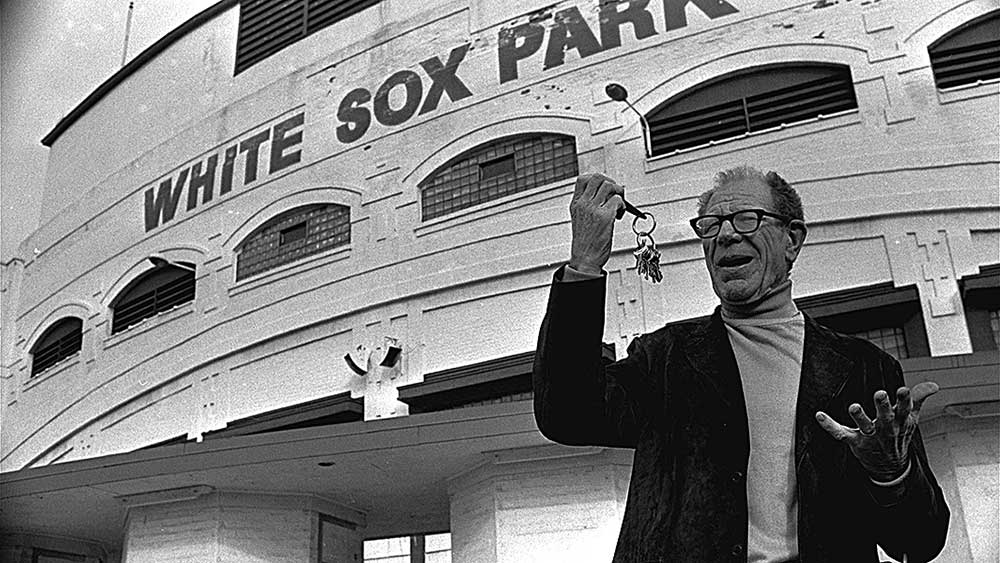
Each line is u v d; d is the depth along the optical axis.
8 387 17.09
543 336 1.72
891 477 1.52
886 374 1.79
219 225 14.27
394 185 12.80
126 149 16.58
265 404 12.66
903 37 10.87
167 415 13.71
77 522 11.12
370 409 11.77
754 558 1.59
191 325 13.91
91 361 15.34
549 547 8.53
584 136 11.80
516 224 11.73
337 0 14.69
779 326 1.80
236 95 15.13
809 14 11.34
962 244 9.90
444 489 9.95
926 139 10.37
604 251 1.73
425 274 12.05
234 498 9.79
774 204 1.85
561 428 1.75
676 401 1.77
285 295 13.06
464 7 13.30
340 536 10.44
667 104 11.70
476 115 12.58
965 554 7.26
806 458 1.64
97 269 16.00
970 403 7.42
